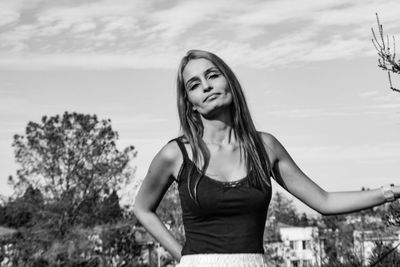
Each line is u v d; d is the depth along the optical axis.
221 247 3.45
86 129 52.75
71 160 52.16
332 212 3.70
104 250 44.16
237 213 3.46
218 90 3.56
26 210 50.22
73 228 45.06
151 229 3.84
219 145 3.58
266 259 3.54
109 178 51.94
